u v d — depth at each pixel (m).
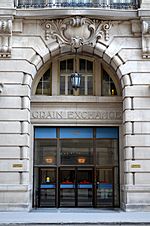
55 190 20.36
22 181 18.47
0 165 18.44
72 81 19.00
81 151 20.64
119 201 20.11
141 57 19.28
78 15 18.84
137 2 19.59
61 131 20.69
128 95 19.06
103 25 19.34
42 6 19.62
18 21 19.17
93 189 20.38
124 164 19.16
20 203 18.23
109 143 20.67
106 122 20.41
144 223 15.30
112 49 19.31
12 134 18.69
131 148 18.80
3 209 18.16
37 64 19.34
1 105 18.81
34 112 20.30
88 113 20.41
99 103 20.42
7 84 18.97
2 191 18.25
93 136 20.67
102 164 20.56
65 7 18.97
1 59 19.09
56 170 20.48
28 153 18.95
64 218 16.31
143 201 18.38
